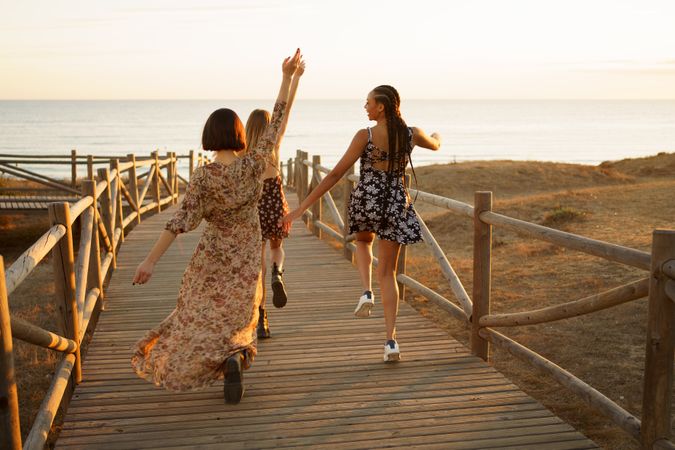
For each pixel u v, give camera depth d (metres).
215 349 3.29
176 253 8.32
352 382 3.82
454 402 3.53
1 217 16.27
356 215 3.93
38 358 5.91
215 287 3.32
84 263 4.55
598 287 7.14
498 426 3.24
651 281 2.60
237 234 3.32
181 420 3.29
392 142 3.80
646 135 174.75
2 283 2.33
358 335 4.76
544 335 5.80
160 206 13.71
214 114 3.22
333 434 3.15
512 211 13.60
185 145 122.62
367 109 3.89
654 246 2.57
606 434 3.94
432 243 5.15
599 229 11.09
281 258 4.88
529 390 4.69
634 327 5.78
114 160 8.88
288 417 3.34
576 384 3.31
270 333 4.82
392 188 3.85
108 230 7.12
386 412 3.40
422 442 3.07
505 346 4.02
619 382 4.67
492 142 137.12
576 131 196.38
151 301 5.79
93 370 4.02
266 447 3.02
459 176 23.45
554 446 3.03
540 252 9.52
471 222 13.20
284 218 3.92
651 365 2.64
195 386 3.27
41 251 2.99
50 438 4.04
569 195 15.16
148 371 3.30
